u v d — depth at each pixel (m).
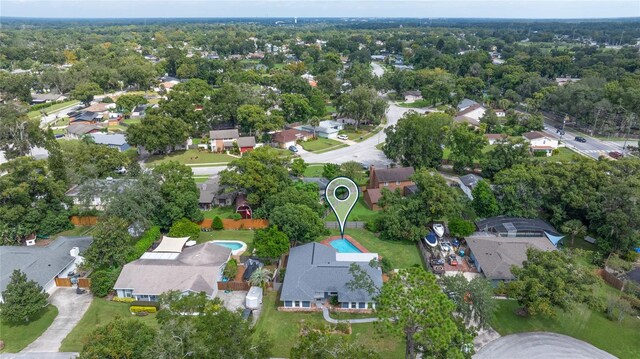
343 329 49.78
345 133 140.00
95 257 58.31
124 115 155.75
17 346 47.47
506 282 58.56
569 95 145.25
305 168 96.81
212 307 43.62
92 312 53.34
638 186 68.44
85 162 88.81
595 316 53.31
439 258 64.62
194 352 34.38
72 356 45.94
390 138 103.25
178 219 72.12
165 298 44.91
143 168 100.94
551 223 76.25
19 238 69.62
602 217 68.56
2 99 173.50
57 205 75.50
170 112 127.69
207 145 122.19
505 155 95.69
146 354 34.88
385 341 48.22
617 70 197.75
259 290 55.31
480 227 73.06
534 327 51.22
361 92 143.75
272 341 42.59
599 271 62.06
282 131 130.50
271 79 196.00
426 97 173.88
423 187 72.50
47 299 55.69
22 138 102.19
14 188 67.94
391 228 70.62
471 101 176.12
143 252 64.44
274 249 60.88
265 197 77.94
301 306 54.41
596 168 74.69
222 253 63.53
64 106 174.75
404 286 40.03
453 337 37.75
